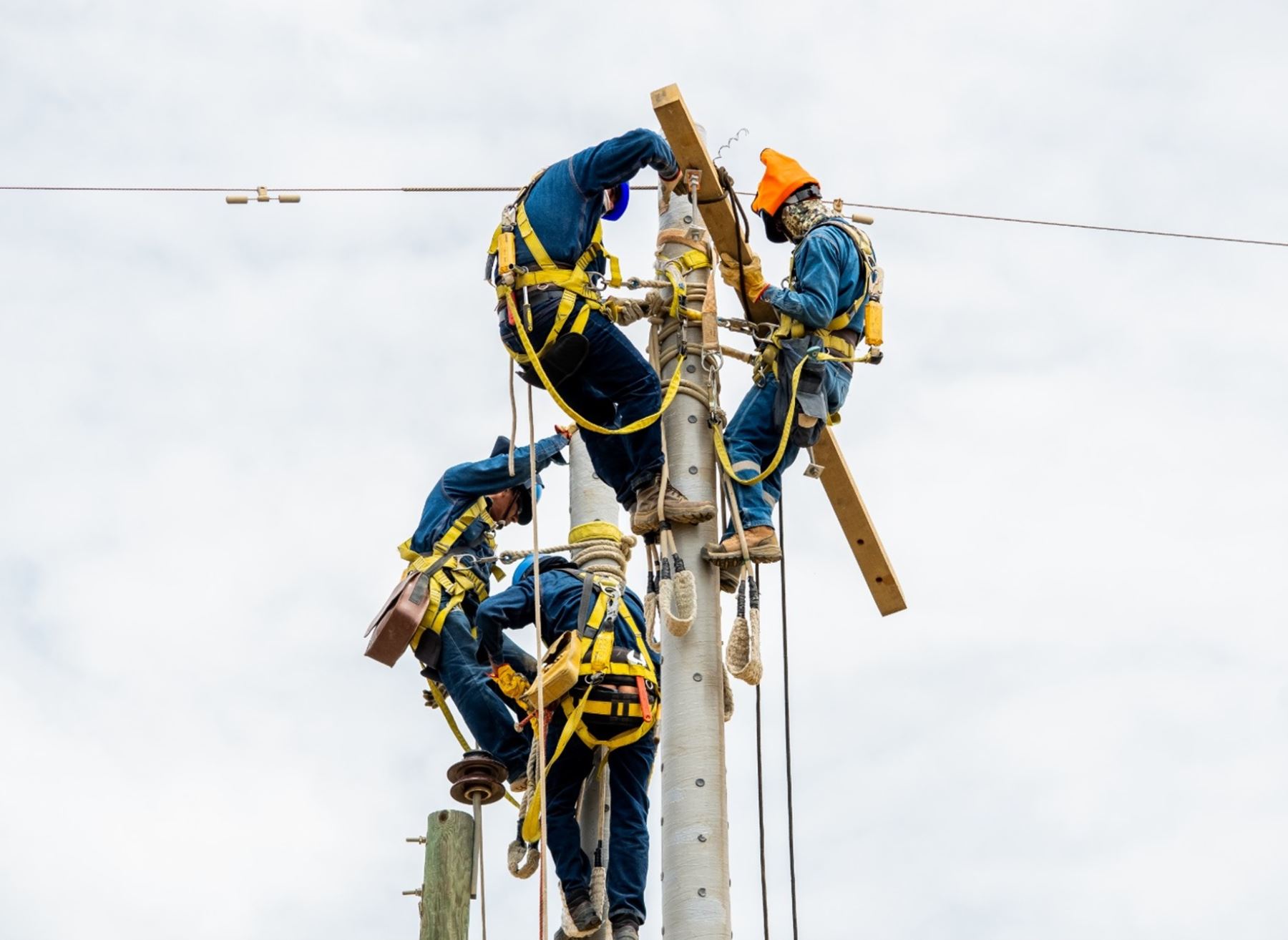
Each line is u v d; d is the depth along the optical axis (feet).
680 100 51.52
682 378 50.85
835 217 52.65
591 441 50.52
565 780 53.11
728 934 45.93
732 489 49.75
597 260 51.47
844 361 51.16
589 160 50.37
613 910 51.70
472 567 58.59
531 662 56.59
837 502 55.67
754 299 52.70
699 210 52.39
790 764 51.85
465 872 53.78
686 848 46.47
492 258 51.44
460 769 55.31
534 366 49.93
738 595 48.85
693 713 47.75
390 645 57.52
